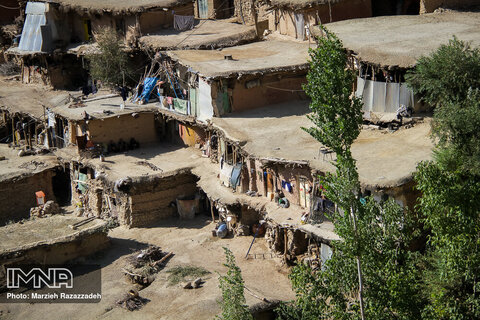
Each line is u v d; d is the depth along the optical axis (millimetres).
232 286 26297
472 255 22625
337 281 23797
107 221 39719
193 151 45906
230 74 41469
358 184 21500
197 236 40219
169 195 43125
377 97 37000
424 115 36281
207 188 40438
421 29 41094
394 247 24281
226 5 60031
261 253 37094
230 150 40156
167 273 35469
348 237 21750
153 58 50438
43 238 37875
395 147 33781
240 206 38969
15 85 60500
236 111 42812
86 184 45375
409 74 33938
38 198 46094
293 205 36156
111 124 46656
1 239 37812
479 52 33500
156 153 46406
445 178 22734
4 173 46531
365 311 23234
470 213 22531
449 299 23000
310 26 44750
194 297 32531
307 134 38062
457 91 31438
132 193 42062
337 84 21062
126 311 32344
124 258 38312
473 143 25547
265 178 37750
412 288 23375
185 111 44969
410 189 30094
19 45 59844
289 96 44125
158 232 41500
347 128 21172
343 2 47250
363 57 37219
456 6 45250
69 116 46969
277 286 33531
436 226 22875
